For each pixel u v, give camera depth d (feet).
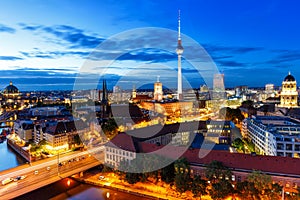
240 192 343.67
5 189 383.24
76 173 449.89
